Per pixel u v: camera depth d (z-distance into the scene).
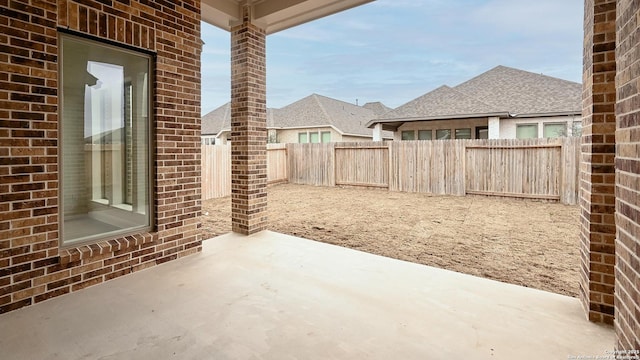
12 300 2.79
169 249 4.08
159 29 3.87
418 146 10.39
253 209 5.41
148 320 2.66
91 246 3.34
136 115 3.81
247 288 3.28
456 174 9.88
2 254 2.73
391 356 2.21
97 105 3.49
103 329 2.52
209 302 2.98
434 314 2.78
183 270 3.77
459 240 5.25
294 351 2.26
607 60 2.53
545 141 8.62
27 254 2.88
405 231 5.82
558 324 2.62
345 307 2.89
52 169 3.02
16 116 2.78
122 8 3.49
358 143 11.42
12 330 2.50
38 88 2.90
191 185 4.35
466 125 14.04
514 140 9.05
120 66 3.64
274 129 21.00
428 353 2.25
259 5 5.20
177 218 4.18
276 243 4.88
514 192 9.12
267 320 2.67
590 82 2.65
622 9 1.78
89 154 3.44
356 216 7.09
